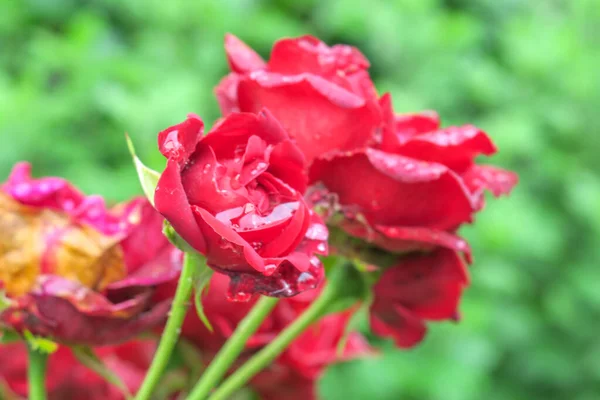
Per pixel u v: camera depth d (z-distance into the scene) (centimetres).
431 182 53
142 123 115
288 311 60
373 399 123
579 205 146
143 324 55
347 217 54
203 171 49
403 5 153
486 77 150
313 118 53
